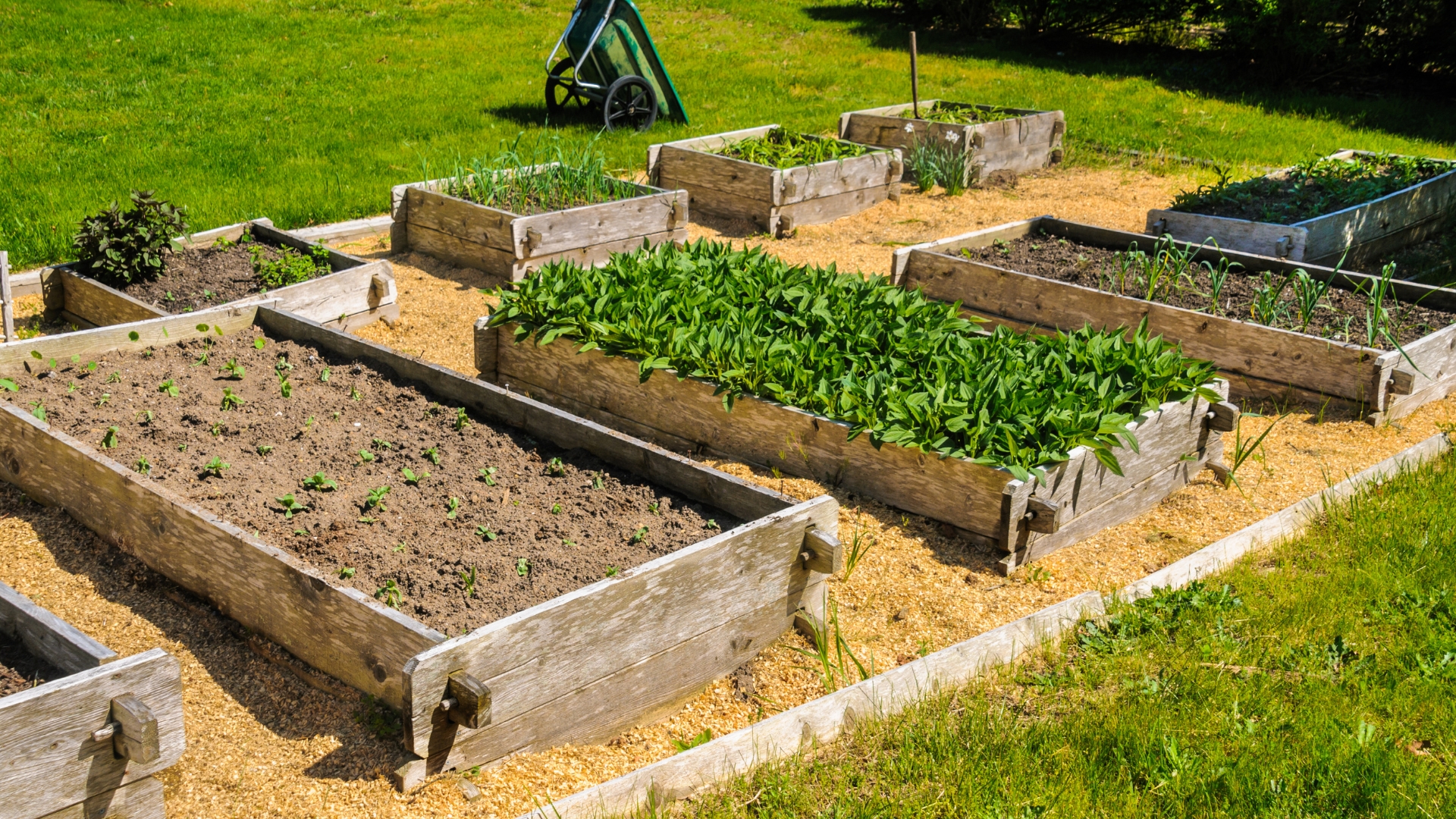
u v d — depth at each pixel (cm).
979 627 422
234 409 528
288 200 946
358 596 340
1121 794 322
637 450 466
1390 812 314
